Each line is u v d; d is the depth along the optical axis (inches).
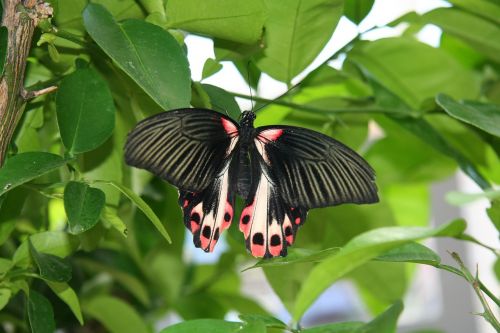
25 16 27.8
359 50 34.0
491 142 32.9
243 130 30.0
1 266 29.5
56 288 29.7
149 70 28.0
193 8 29.1
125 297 38.3
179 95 28.0
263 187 29.9
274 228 29.5
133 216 34.4
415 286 54.5
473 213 49.3
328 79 33.6
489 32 33.3
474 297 49.8
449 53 36.2
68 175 30.5
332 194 29.2
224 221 29.8
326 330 27.6
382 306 39.9
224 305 37.9
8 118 27.9
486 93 35.8
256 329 27.1
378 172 37.5
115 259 37.4
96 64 30.3
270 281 33.2
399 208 39.6
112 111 28.7
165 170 28.4
